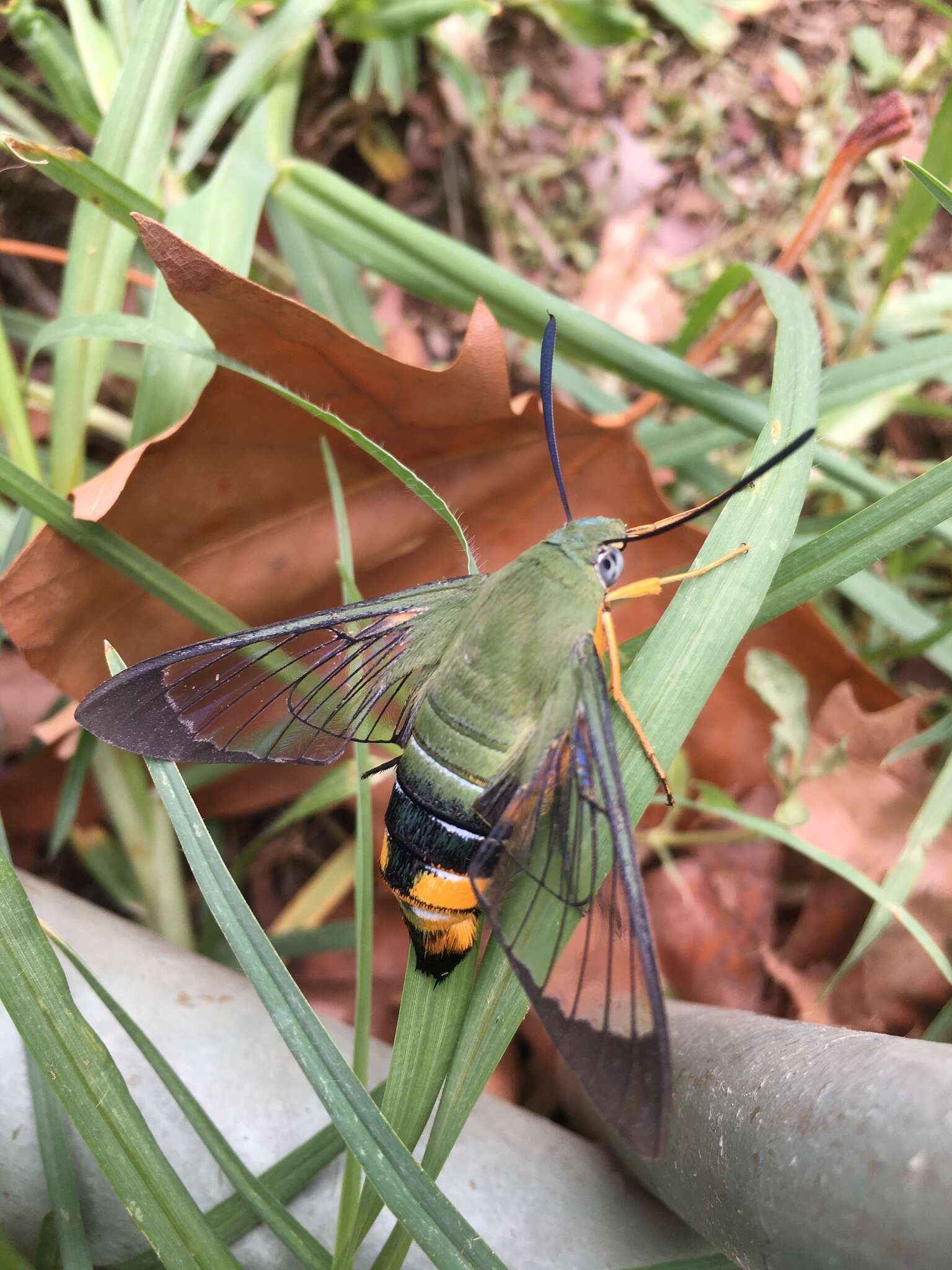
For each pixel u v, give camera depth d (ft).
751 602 0.23
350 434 0.26
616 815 0.21
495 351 0.28
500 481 0.33
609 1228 0.25
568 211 0.48
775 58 0.47
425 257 0.37
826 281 0.46
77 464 0.35
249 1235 0.24
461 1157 0.26
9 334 0.44
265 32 0.36
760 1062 0.20
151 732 0.25
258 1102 0.26
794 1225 0.17
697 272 0.47
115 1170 0.21
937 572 0.44
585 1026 0.19
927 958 0.32
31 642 0.31
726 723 0.36
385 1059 0.29
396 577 0.34
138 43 0.34
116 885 0.39
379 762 0.37
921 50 0.46
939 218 0.46
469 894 0.22
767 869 0.36
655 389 0.35
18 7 0.36
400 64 0.45
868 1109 0.16
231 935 0.22
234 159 0.36
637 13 0.47
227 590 0.33
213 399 0.28
